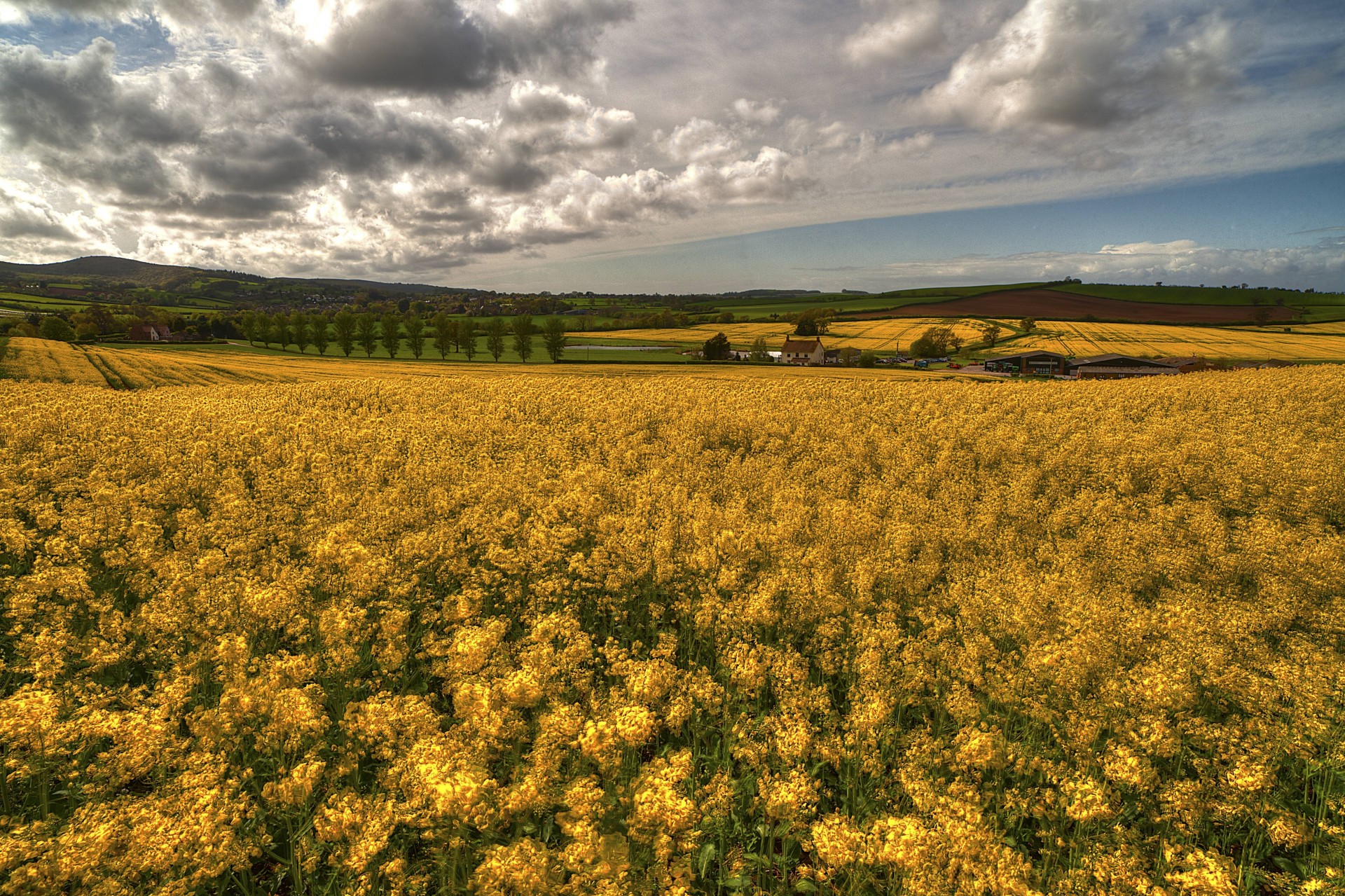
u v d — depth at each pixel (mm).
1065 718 6945
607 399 35344
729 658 7496
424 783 5066
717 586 9359
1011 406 32812
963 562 11375
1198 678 7477
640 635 9461
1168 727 6250
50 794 6113
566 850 4855
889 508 15219
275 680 6293
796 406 31922
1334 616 8797
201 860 4719
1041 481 19125
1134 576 10898
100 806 5020
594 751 5473
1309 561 10828
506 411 29359
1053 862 5770
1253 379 40875
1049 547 12133
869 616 8914
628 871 4980
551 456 19859
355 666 7672
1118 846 5629
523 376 58750
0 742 5117
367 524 11945
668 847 4902
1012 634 8273
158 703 6699
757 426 25906
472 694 6094
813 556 10344
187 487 14773
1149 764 5871
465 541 11305
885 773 6805
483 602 9570
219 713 5992
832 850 4855
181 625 7770
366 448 19812
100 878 4652
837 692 8289
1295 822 5652
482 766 5605
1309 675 6863
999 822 6168
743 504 14203
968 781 6402
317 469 16656
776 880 5664
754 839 6066
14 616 7797
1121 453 20797
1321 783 6375
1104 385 43312
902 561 10289
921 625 9328
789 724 6414
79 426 20469
